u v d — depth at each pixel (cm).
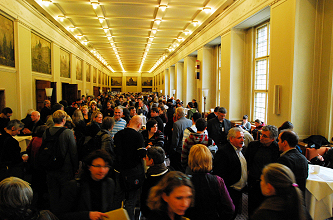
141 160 331
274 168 165
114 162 326
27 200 143
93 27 1357
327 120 543
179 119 461
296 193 154
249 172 324
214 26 1141
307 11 568
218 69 1304
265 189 165
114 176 329
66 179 333
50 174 328
